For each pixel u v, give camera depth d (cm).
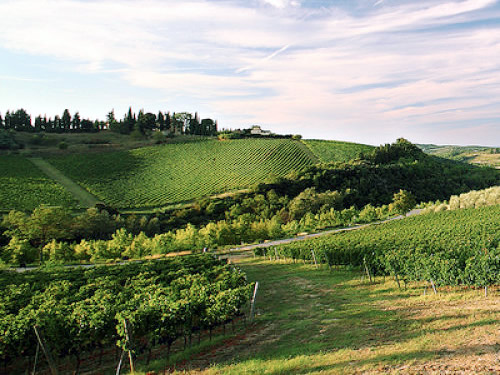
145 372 1117
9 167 10644
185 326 1284
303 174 10912
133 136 16488
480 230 2923
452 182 12181
